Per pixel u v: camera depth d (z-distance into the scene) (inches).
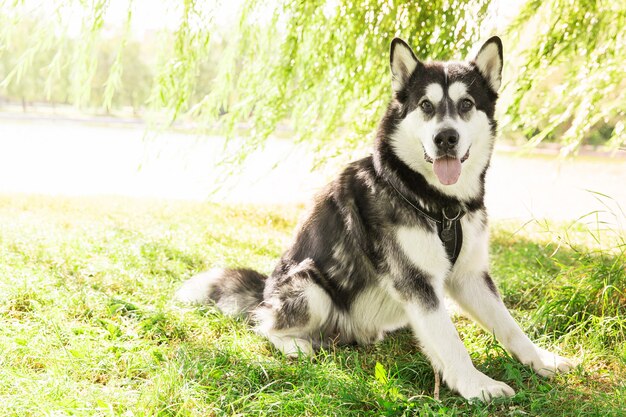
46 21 201.2
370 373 137.3
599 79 217.0
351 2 228.7
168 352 138.4
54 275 177.5
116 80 211.9
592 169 695.1
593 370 134.9
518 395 119.0
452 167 130.8
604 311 154.6
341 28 234.8
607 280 160.1
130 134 963.3
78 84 211.0
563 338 150.3
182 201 358.9
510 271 212.7
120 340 144.1
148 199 365.4
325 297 150.2
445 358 128.5
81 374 126.0
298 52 238.1
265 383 127.4
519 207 426.6
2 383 115.3
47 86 212.7
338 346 153.8
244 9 225.3
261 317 156.3
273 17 227.5
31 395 111.9
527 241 275.0
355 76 243.9
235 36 231.6
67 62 209.8
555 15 235.5
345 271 149.0
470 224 140.3
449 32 227.5
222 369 129.2
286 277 154.4
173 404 112.5
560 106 241.6
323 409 114.0
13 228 229.3
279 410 113.7
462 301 146.5
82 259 197.3
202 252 223.5
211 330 155.9
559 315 157.0
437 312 133.4
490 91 144.9
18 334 137.3
